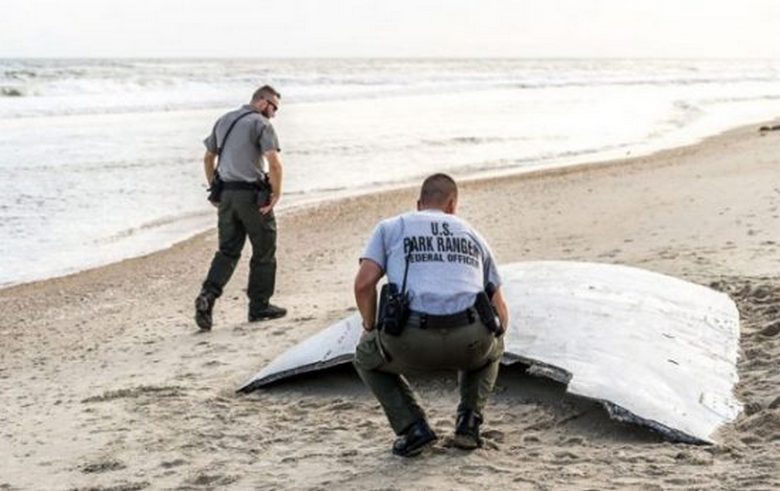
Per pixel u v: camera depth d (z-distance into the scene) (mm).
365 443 5219
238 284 11469
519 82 63719
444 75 69438
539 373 5535
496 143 27328
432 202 4855
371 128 30234
